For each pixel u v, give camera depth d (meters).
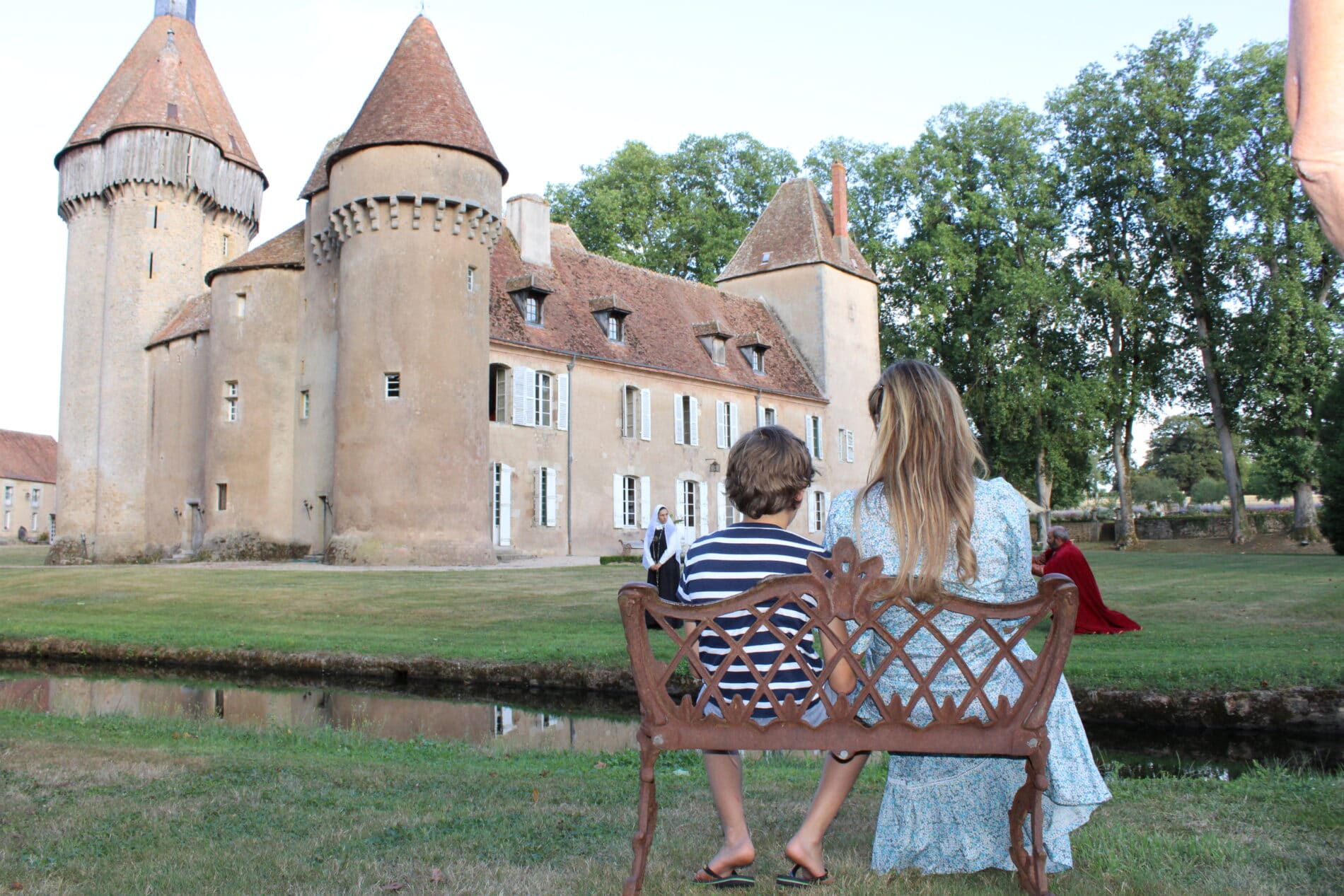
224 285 30.73
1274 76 34.44
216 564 26.36
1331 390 28.00
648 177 46.09
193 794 5.01
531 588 18.48
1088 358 38.81
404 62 27.28
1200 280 36.75
